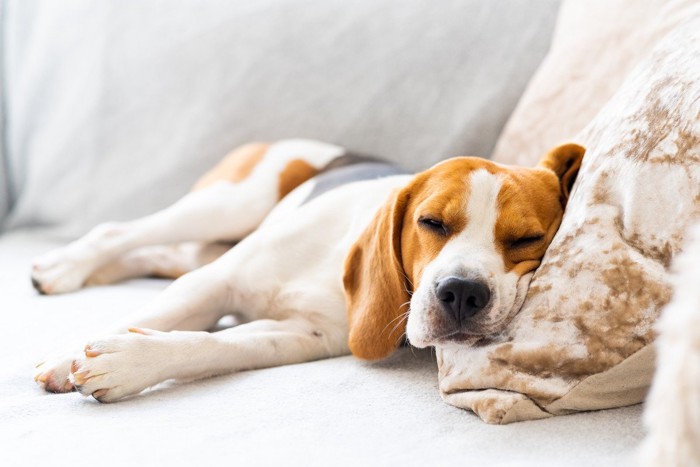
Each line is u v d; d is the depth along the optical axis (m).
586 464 1.18
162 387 1.61
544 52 2.71
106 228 2.55
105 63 3.10
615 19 2.21
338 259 2.00
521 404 1.37
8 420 1.43
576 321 1.37
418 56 2.83
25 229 3.18
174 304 1.88
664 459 0.90
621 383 1.36
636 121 1.44
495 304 1.51
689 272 0.96
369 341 1.73
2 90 3.24
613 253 1.36
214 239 2.57
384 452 1.26
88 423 1.40
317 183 2.43
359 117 2.87
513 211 1.61
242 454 1.25
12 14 3.23
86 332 1.90
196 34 3.05
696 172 1.31
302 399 1.50
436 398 1.52
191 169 2.99
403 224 1.73
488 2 2.81
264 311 2.02
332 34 2.94
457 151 2.73
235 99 2.98
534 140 2.35
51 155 3.12
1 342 1.86
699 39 1.46
